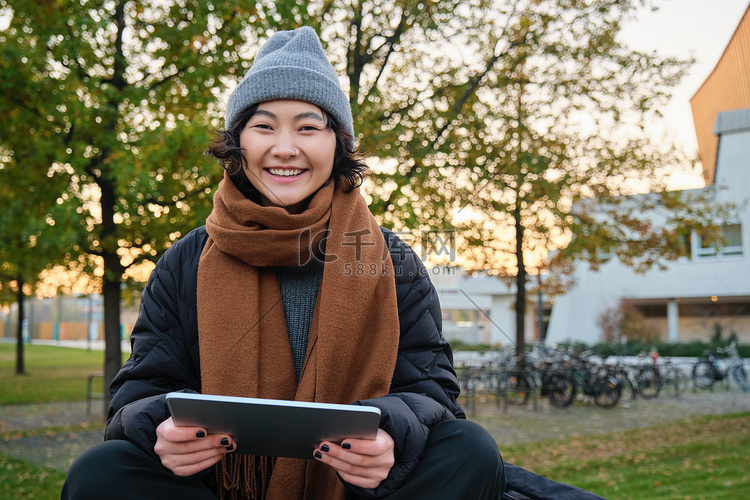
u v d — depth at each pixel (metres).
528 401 11.37
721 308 25.05
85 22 6.29
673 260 10.54
